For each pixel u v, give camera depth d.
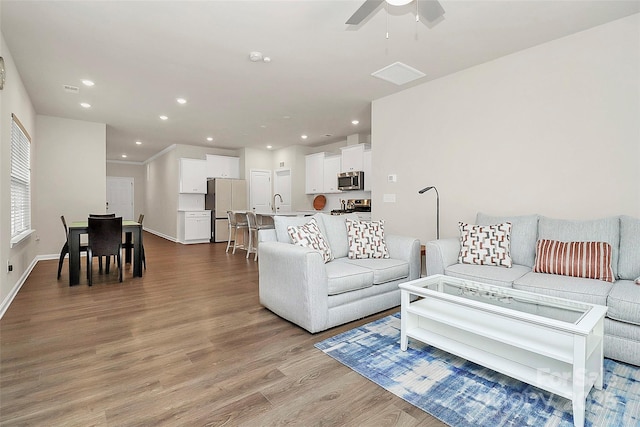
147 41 2.94
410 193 4.16
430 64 3.46
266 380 1.81
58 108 4.93
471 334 2.14
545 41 2.98
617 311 1.93
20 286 3.73
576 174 2.85
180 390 1.71
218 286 3.85
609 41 2.66
